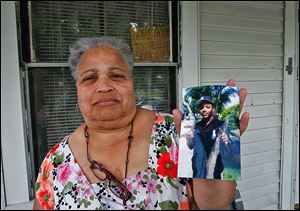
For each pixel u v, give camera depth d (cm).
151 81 185
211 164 64
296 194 253
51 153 91
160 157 83
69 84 164
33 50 156
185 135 67
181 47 187
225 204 66
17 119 153
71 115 167
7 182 153
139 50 180
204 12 194
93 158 85
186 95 69
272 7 220
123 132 87
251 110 221
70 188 82
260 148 230
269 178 237
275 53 226
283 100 233
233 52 208
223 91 67
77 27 164
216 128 66
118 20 173
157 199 78
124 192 79
